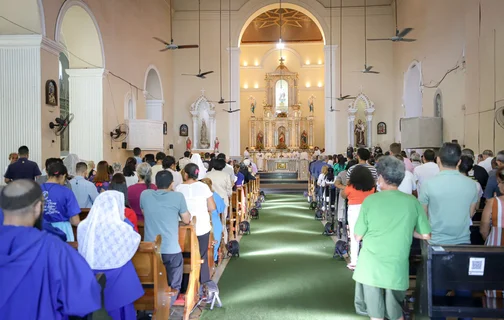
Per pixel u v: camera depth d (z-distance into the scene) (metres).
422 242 3.78
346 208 8.23
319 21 22.89
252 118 29.64
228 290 6.13
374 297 3.80
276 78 29.72
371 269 3.77
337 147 22.77
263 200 16.66
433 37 16.30
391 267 3.72
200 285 5.66
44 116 10.14
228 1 23.06
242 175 11.62
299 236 10.02
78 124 13.39
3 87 9.88
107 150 13.87
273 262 7.67
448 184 4.14
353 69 22.78
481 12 11.52
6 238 2.35
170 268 4.68
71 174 7.01
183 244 5.17
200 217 5.62
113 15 14.47
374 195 3.87
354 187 6.40
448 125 14.66
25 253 2.33
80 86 13.41
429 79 16.83
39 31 9.93
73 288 2.42
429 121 15.27
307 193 17.97
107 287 3.44
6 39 9.79
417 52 18.39
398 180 3.81
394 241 3.72
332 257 7.98
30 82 9.89
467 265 3.48
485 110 11.17
